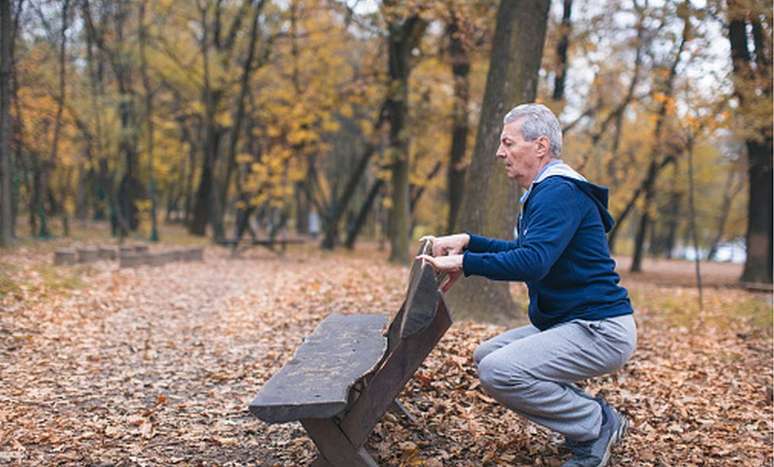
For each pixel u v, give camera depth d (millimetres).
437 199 34188
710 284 17469
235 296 10219
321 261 17906
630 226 54406
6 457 3391
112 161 27891
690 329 8633
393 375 2744
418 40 16656
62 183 30922
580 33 14055
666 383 5266
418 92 18078
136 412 4250
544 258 2758
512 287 11539
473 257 2797
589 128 20953
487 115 7309
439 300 2699
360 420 2754
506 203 7262
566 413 3000
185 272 13422
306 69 21156
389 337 3574
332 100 19953
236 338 6801
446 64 16281
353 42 21219
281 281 11859
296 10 20141
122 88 22016
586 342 2945
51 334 6547
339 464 2766
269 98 22812
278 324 7410
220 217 23453
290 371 2932
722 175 33531
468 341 5422
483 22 12367
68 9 18484
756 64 11156
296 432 3768
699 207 38000
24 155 21047
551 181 2932
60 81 19250
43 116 20531
